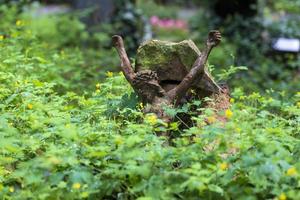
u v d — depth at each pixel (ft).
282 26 55.88
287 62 50.96
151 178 15.19
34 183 15.70
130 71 20.13
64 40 43.98
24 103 20.16
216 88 20.65
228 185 15.61
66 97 23.26
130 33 53.11
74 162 15.42
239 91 24.03
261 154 15.34
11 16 40.88
